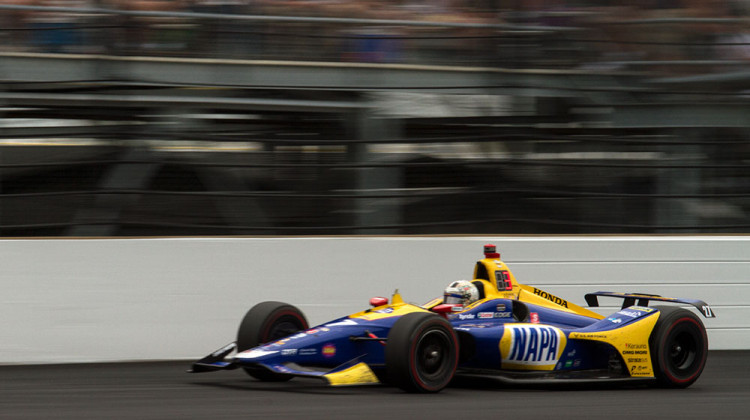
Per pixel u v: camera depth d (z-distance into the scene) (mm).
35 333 26328
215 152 29594
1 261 26188
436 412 17562
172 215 28922
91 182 28562
